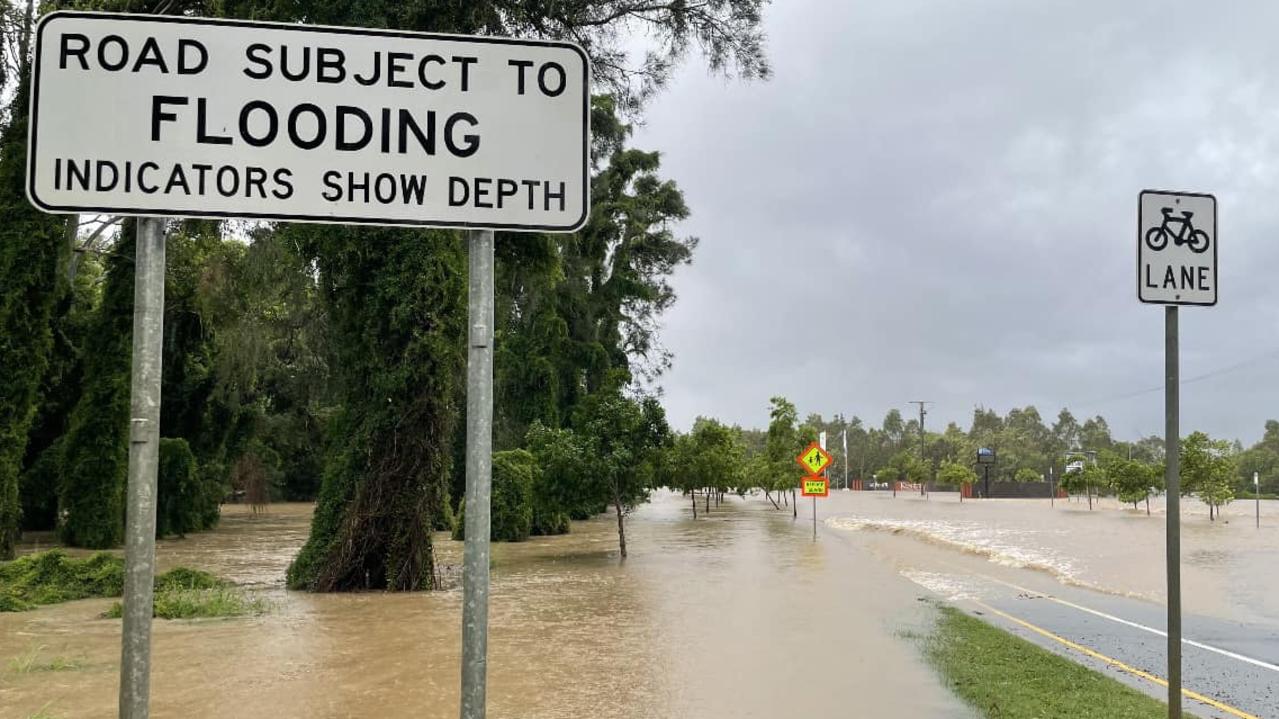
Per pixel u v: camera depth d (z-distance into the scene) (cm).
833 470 13838
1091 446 14438
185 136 286
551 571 1938
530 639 1127
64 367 2883
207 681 902
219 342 3547
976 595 1589
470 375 284
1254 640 1170
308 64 293
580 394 4444
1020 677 892
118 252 2650
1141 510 5438
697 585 1662
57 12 281
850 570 1898
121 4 1423
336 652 1057
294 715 770
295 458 5656
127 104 284
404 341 1738
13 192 2034
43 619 1323
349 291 1750
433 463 1733
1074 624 1294
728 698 824
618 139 2850
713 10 1941
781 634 1151
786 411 5209
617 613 1337
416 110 297
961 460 12431
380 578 1709
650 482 2420
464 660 274
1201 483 4400
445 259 1753
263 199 289
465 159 299
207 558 2375
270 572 2025
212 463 3544
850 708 783
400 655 1039
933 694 831
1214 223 536
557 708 793
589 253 4756
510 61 303
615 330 5016
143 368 269
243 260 3066
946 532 3231
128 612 261
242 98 290
